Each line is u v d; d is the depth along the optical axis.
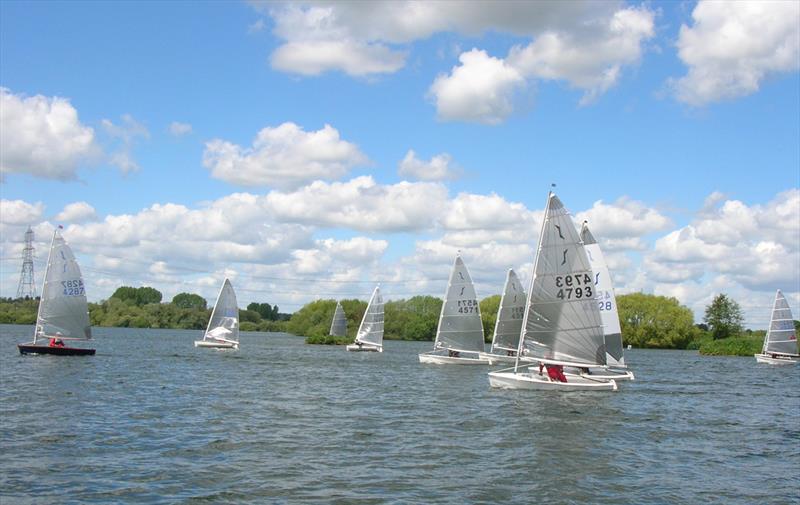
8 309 151.75
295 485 19.89
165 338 145.62
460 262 74.75
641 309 132.75
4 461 22.02
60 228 66.06
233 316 101.00
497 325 73.81
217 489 19.34
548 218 43.28
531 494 19.48
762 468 23.69
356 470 21.84
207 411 34.12
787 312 89.69
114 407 34.66
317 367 68.19
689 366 80.69
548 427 30.56
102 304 193.12
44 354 67.12
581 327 42.66
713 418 35.53
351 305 165.12
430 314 152.62
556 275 43.19
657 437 29.11
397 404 38.16
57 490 18.88
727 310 147.12
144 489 19.19
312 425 30.47
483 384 50.75
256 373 58.94
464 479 20.94
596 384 45.38
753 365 85.12
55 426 28.55
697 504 18.95
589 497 19.36
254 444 25.73
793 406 42.28
